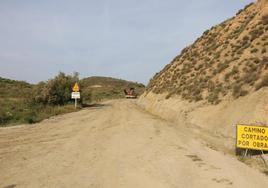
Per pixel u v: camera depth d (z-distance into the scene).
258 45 26.58
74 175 10.22
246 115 17.45
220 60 30.28
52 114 31.97
